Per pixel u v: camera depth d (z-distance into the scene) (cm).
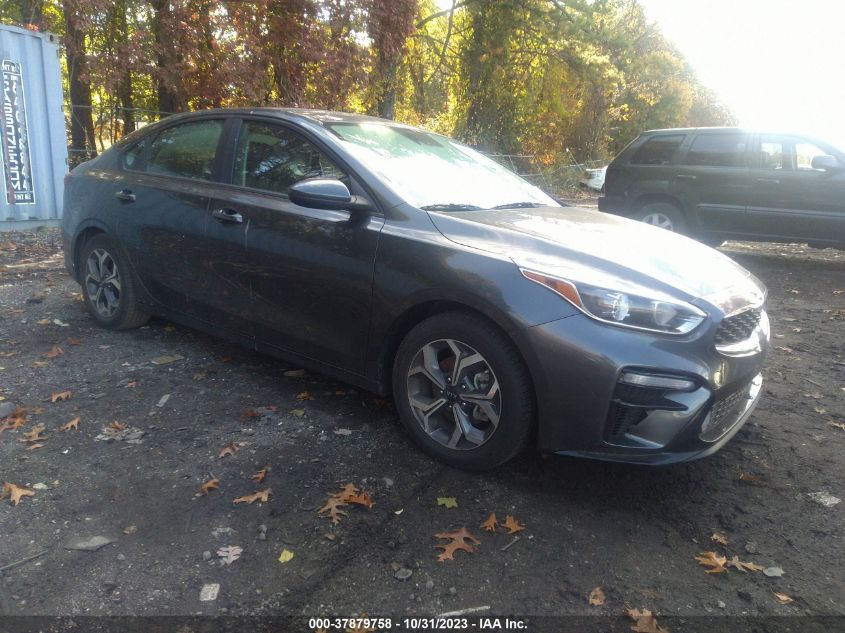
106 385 396
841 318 621
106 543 252
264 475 303
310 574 241
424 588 237
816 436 369
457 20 2592
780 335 564
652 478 319
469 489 301
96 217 469
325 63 1256
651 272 292
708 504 299
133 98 1353
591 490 306
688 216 932
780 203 858
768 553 266
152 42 1087
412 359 321
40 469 301
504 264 293
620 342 270
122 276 464
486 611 228
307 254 350
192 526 265
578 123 3309
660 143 959
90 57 1062
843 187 814
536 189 443
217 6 1113
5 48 855
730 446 356
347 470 312
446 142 445
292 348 374
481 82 2536
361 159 354
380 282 324
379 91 1516
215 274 398
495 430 297
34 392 381
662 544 269
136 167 463
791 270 877
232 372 423
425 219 326
